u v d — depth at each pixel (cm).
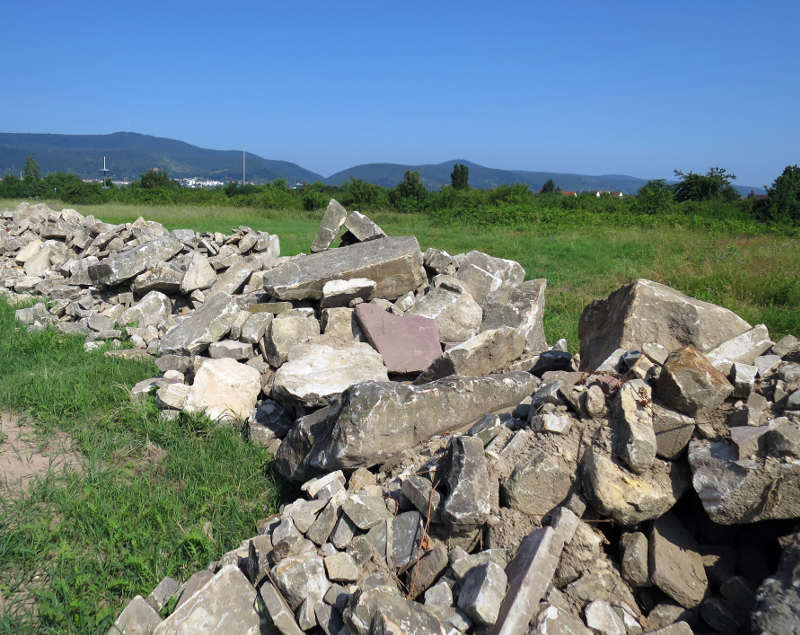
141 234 1076
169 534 371
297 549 313
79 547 361
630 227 2114
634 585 284
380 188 3666
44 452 485
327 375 488
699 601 273
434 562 293
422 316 589
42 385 591
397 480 357
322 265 678
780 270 1136
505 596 260
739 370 330
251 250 1029
